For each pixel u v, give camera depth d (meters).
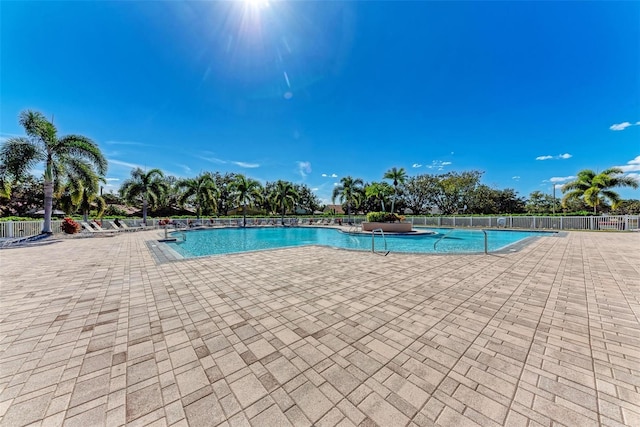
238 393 1.69
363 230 16.47
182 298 3.66
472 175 30.03
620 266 5.60
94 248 8.65
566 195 18.48
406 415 1.49
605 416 1.47
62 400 1.64
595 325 2.72
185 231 17.28
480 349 2.25
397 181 27.03
